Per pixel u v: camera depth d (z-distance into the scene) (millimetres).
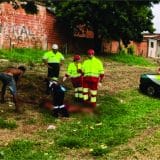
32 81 21141
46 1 22938
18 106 15727
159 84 20641
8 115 15203
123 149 12250
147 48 66500
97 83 16844
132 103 18688
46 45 41344
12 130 13703
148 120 15664
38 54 36062
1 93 17500
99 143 12727
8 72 15922
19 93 18516
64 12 41969
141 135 13688
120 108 17281
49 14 41562
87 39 47219
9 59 30250
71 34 45125
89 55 17016
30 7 20812
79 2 41812
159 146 12625
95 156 11727
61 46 43562
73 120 15250
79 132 13695
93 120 15305
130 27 44156
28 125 14312
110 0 23172
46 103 16500
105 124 14820
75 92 18000
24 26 38000
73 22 42688
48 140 12922
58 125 14492
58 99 15547
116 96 20047
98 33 44031
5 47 35625
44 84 20812
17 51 35594
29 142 12523
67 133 13625
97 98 18938
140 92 21562
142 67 37781
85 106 16469
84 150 12172
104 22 43219
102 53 46281
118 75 28031
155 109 17828
